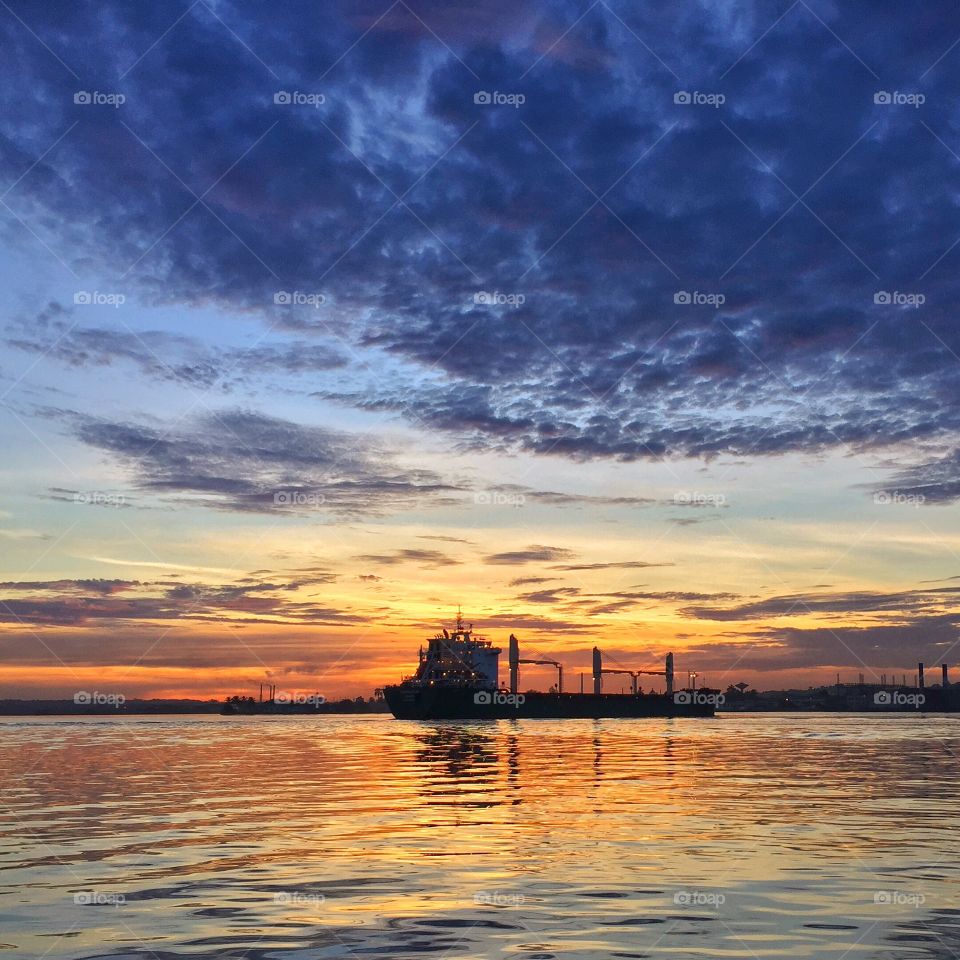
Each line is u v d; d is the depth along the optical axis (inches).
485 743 4114.2
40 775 2314.2
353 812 1450.5
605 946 658.2
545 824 1285.7
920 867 943.7
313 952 643.5
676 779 2090.3
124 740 4891.7
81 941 677.9
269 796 1731.1
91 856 1040.8
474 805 1544.0
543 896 810.8
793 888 842.8
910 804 1544.0
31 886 874.8
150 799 1690.5
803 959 629.9
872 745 3939.5
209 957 635.5
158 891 845.2
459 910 761.0
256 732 6314.0
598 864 963.3
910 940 676.1
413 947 654.5
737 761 2765.7
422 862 981.8
